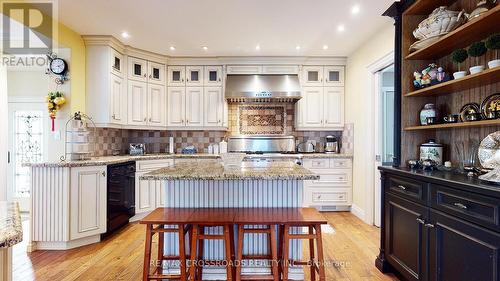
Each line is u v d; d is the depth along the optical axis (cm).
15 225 95
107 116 385
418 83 237
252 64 480
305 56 471
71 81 358
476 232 145
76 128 359
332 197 446
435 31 208
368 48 388
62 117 353
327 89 479
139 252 288
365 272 246
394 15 250
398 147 246
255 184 235
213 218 194
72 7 300
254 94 459
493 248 135
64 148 352
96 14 317
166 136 510
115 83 400
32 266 256
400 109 247
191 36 384
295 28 354
